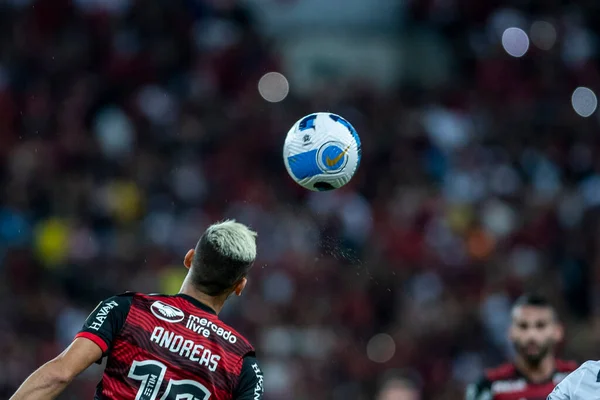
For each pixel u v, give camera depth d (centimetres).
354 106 6875
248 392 1533
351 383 4556
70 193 5550
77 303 4909
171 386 1488
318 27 7738
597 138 6962
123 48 6875
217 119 6538
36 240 5247
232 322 4725
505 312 5072
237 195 5931
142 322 1515
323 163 1820
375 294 5147
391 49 7669
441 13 7781
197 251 1584
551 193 6266
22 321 4653
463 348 4841
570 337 4906
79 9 6994
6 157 5831
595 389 1652
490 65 7469
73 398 4028
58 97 6438
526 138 6838
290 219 5628
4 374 4341
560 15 7906
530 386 2539
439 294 5231
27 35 6819
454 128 6719
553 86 7419
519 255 5703
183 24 7162
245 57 7088
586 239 5728
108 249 5219
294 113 6794
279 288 5025
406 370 4653
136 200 5703
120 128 6206
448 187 6200
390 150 6419
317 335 4719
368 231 5672
